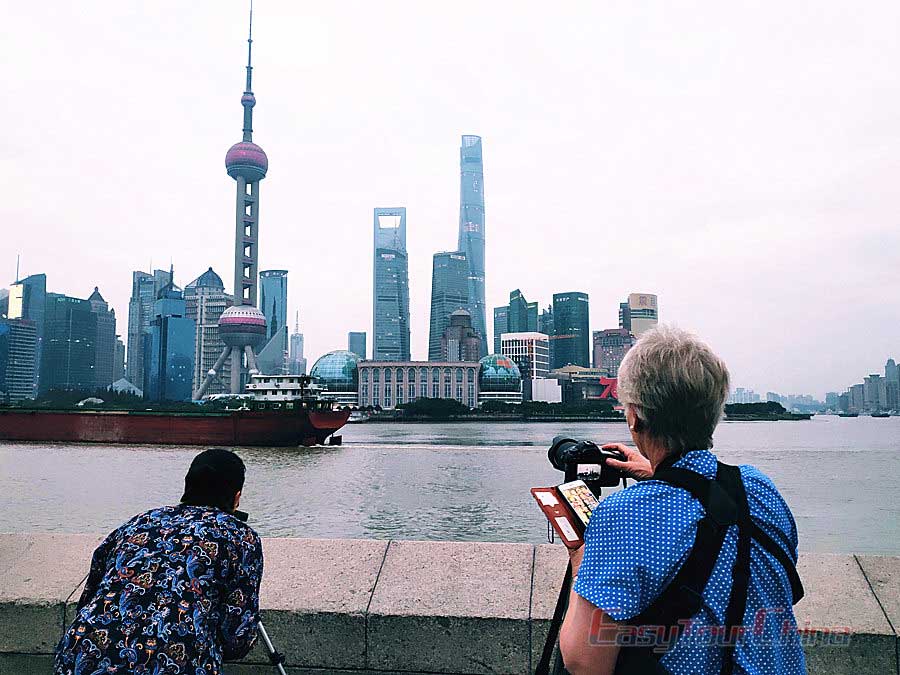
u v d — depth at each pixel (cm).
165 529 301
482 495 4641
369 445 9788
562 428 19962
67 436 8894
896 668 374
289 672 416
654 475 220
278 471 6228
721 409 230
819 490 5025
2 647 426
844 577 425
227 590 300
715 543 196
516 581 429
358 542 483
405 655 408
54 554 474
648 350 235
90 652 269
